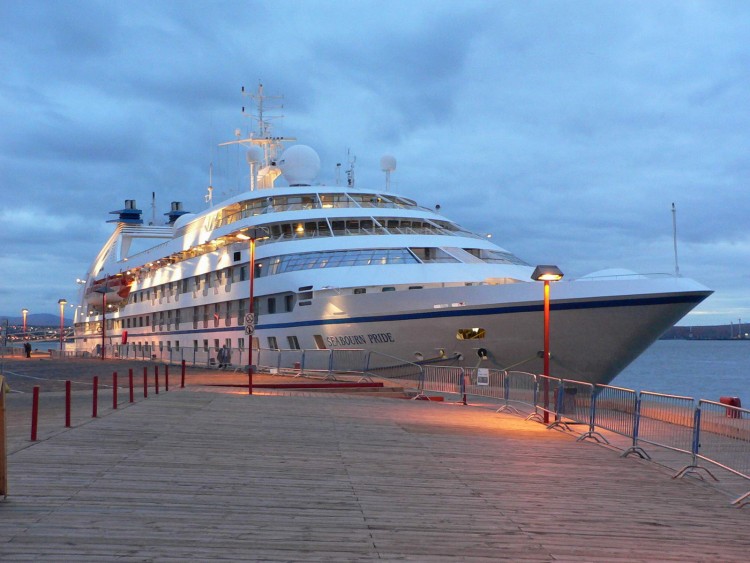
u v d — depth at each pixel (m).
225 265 46.19
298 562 7.31
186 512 9.12
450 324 31.75
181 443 14.66
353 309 34.94
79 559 7.10
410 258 37.09
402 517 9.38
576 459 15.08
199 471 11.83
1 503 9.24
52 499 9.49
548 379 21.53
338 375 35.88
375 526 8.86
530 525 9.27
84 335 82.50
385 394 31.06
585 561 7.81
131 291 66.81
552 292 29.41
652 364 152.75
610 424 17.38
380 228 41.09
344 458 13.82
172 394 26.31
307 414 21.19
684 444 15.03
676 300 28.42
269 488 10.78
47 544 7.55
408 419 21.23
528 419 22.73
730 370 125.81
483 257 39.91
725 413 14.23
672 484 12.72
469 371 28.58
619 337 29.44
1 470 9.37
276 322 40.41
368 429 18.39
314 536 8.29
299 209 43.94
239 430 17.03
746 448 12.95
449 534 8.65
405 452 14.90
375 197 44.75
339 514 9.38
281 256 40.28
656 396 15.41
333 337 36.25
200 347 48.69
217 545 7.77
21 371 44.59
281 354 40.06
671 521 9.91
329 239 39.56
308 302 37.53
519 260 40.56
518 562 7.68
